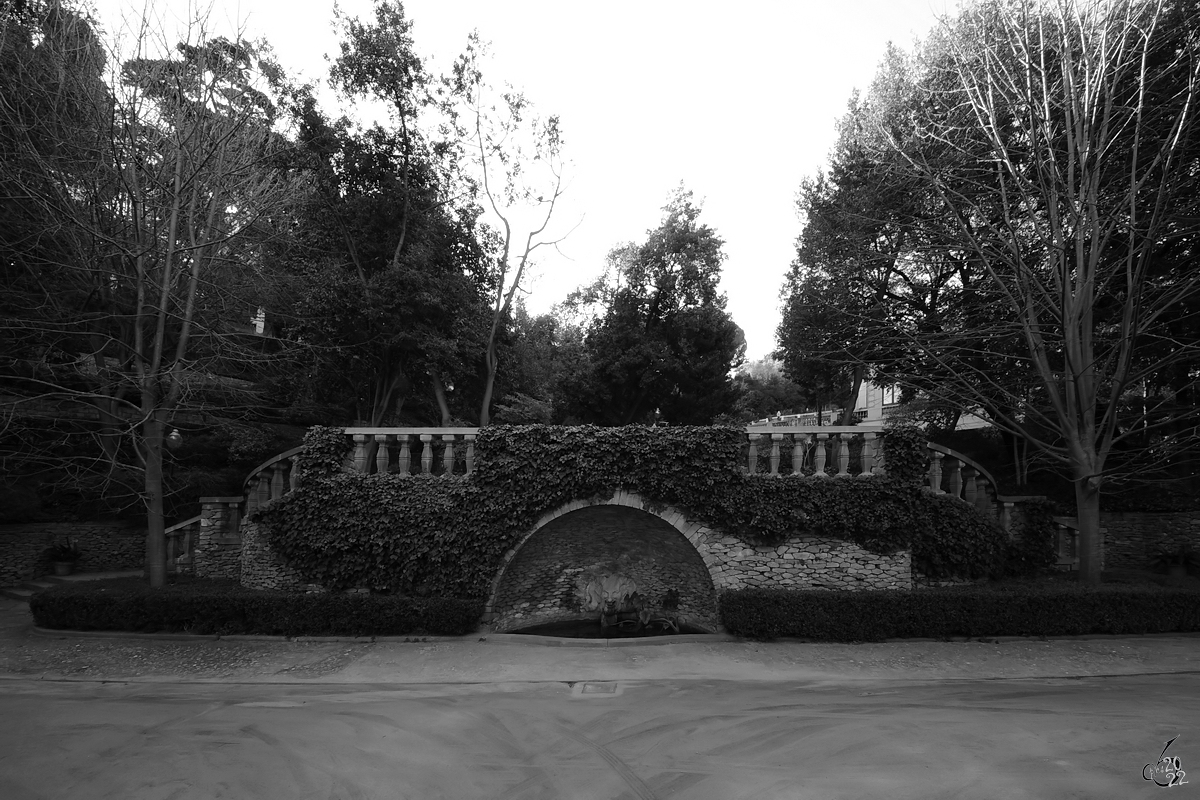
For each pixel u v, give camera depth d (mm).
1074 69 11273
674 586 12453
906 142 13727
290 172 15016
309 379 17672
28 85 11633
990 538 11125
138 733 6488
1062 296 10773
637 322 25594
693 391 25594
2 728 6676
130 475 15867
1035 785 4941
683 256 24891
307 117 16547
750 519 10727
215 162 12430
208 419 16922
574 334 35312
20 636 10711
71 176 11617
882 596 10016
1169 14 10977
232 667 9195
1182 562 13164
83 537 16188
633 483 10898
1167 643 9664
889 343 15383
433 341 16109
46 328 12914
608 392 25266
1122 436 11242
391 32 17000
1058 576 12023
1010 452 19812
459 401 22062
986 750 5676
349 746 6078
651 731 6375
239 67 12812
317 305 15656
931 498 10906
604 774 5348
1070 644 9672
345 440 11531
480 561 10930
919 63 15188
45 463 15078
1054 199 10898
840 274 17141
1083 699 7289
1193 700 7230
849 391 22594
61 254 12242
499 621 11602
